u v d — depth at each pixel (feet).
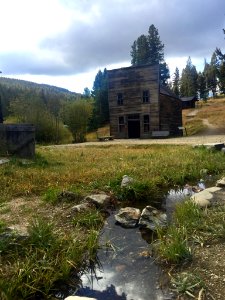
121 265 14.08
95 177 28.84
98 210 20.74
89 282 12.82
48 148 68.49
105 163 37.37
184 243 14.61
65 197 22.52
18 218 18.70
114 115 115.34
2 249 14.23
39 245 14.79
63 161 40.34
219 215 18.28
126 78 111.86
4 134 37.47
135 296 11.66
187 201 20.77
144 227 18.53
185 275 12.42
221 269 12.72
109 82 115.44
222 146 49.49
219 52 132.67
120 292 11.98
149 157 42.34
